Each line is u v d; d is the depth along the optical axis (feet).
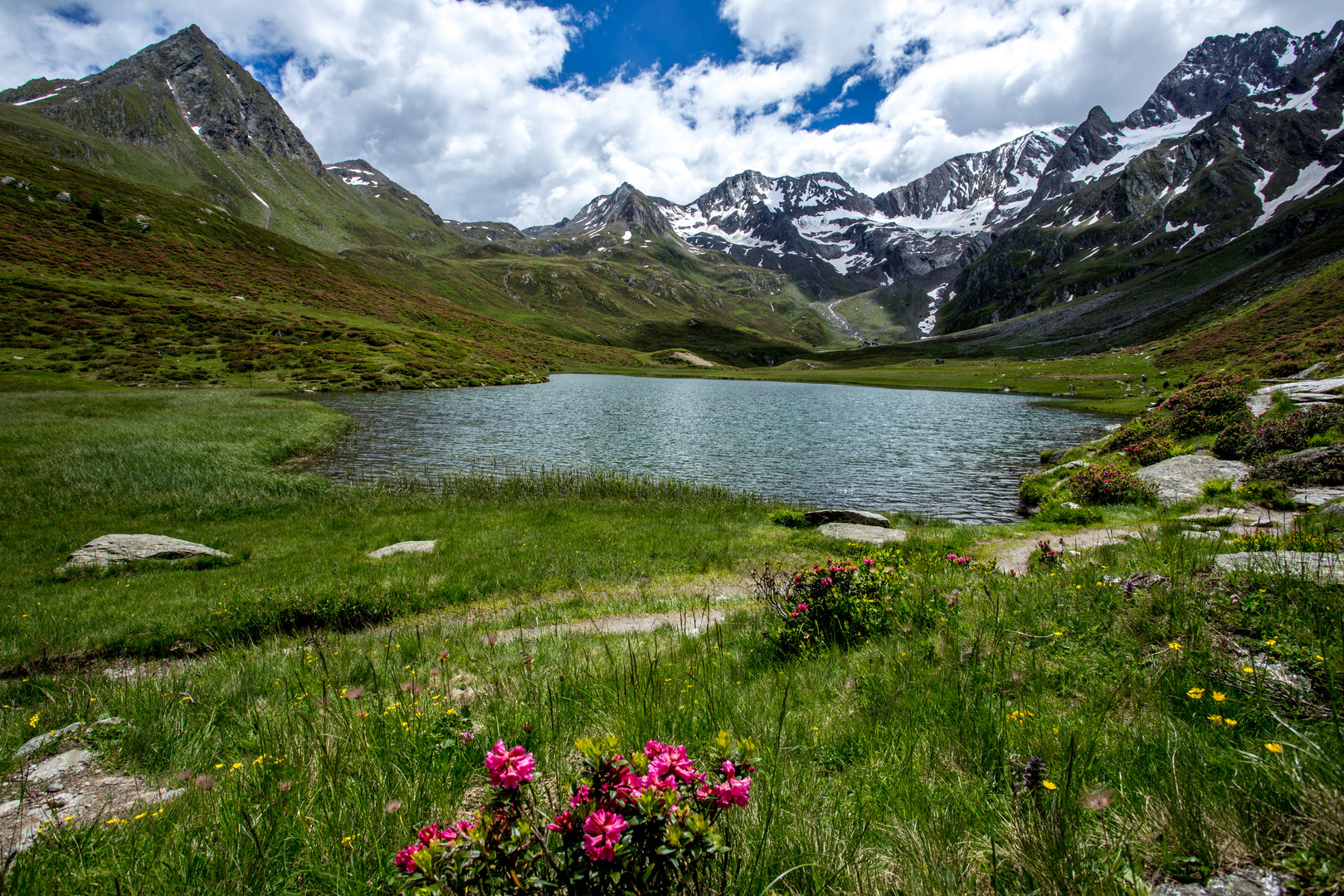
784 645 25.66
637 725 15.70
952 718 15.35
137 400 168.55
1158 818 9.48
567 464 124.06
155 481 84.38
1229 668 15.05
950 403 274.98
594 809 7.56
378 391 263.49
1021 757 12.64
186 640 35.22
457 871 7.15
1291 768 9.74
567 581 46.70
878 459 131.64
